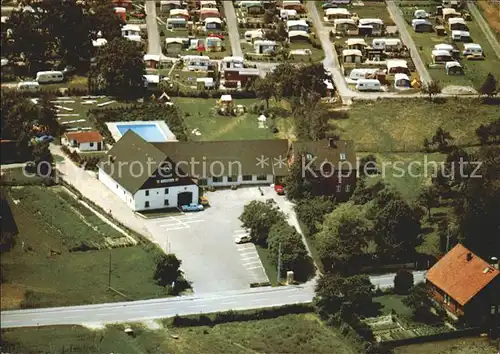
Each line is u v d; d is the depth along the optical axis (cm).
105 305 13700
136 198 16138
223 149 17200
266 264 14750
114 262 14750
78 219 15912
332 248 14638
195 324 13375
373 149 17788
